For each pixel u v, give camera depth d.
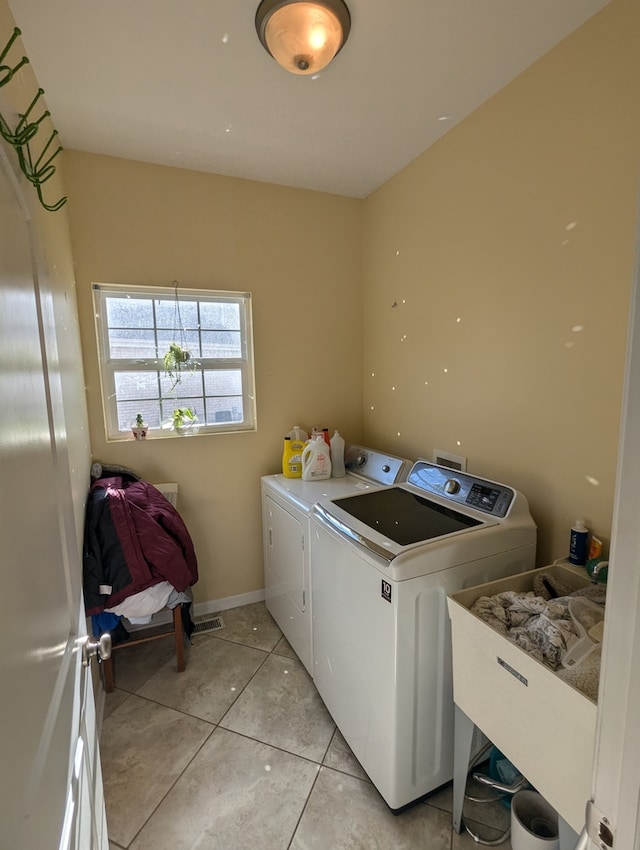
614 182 1.19
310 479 2.23
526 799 1.24
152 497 1.96
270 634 2.25
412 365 2.15
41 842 0.50
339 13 1.14
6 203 0.55
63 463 0.87
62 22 1.16
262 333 2.35
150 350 2.20
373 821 1.32
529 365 1.50
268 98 1.53
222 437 2.34
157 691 1.87
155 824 1.32
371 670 1.34
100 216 1.96
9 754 0.42
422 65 1.38
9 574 0.46
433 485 1.75
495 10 1.17
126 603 1.77
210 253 2.18
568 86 1.28
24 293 0.62
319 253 2.44
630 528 0.43
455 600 1.18
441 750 1.36
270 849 1.25
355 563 1.38
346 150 1.92
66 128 1.71
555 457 1.43
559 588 1.22
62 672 0.67
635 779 0.44
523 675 0.97
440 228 1.88
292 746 1.59
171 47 1.27
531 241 1.46
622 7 1.13
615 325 1.22
